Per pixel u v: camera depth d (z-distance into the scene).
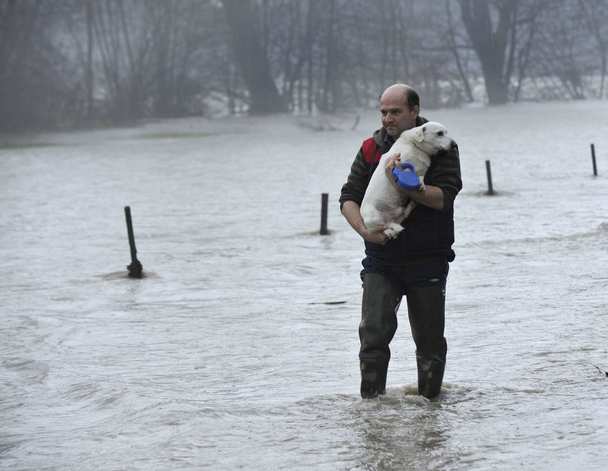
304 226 48.84
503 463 13.42
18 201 67.94
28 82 171.88
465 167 82.88
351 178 16.09
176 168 96.06
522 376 18.53
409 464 13.53
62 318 28.08
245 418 16.20
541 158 88.94
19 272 37.59
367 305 16.08
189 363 21.70
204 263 38.12
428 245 15.73
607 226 41.41
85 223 54.28
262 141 145.12
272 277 34.41
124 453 14.76
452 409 16.09
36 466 14.58
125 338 24.92
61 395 19.30
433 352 16.28
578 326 23.16
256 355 22.28
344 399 17.16
